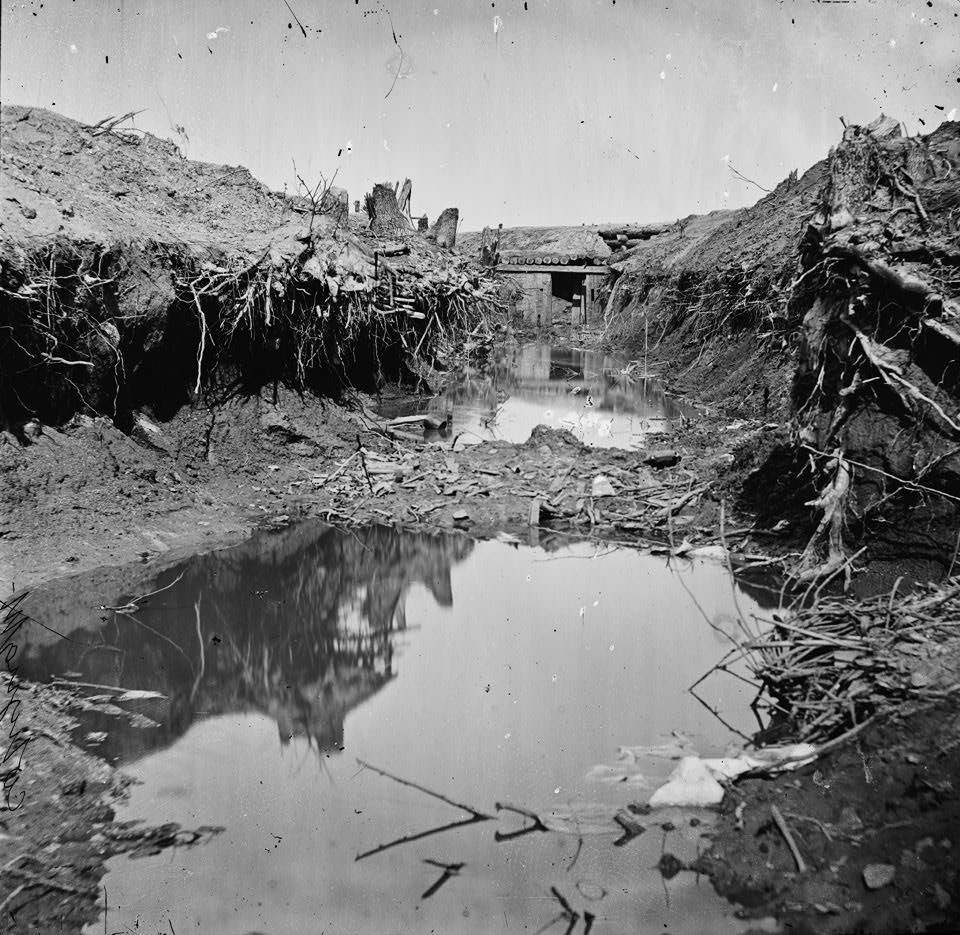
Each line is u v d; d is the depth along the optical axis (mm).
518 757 5488
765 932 3850
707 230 37531
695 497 10977
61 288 10320
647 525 10469
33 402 10102
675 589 8531
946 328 7344
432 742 5742
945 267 7688
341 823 4836
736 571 8734
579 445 13969
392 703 6258
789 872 4148
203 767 5477
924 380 7625
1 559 8531
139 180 15414
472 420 17703
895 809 4273
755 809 4602
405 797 5121
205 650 7184
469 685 6559
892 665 5227
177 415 12359
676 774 4996
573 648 7211
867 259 7949
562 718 5984
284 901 4109
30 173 12633
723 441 14094
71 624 7551
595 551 9844
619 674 6672
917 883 3879
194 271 12734
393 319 19344
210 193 16688
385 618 7930
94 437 10484
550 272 43844
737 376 19562
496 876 4316
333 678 6707
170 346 12234
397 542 10188
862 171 8922
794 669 5633
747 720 5867
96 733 5867
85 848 4637
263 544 9977
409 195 30422
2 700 6117
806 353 9234
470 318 27766
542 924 3965
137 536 9602
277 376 14133
